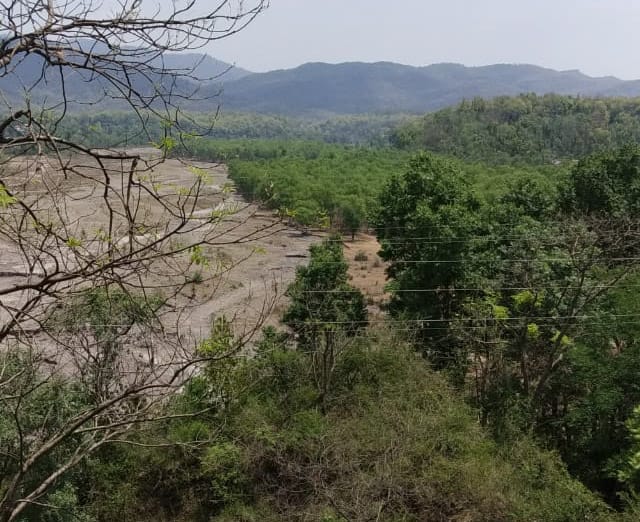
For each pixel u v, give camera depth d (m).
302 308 23.86
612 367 19.95
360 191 70.81
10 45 3.75
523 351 21.22
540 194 32.28
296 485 16.92
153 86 4.06
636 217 31.30
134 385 4.91
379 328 22.20
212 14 4.00
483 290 23.42
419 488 15.70
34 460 4.73
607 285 20.27
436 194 28.34
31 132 3.67
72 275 3.97
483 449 17.03
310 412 18.28
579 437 20.92
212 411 16.88
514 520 15.06
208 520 17.11
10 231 3.99
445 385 19.73
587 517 15.05
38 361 6.43
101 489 17.22
